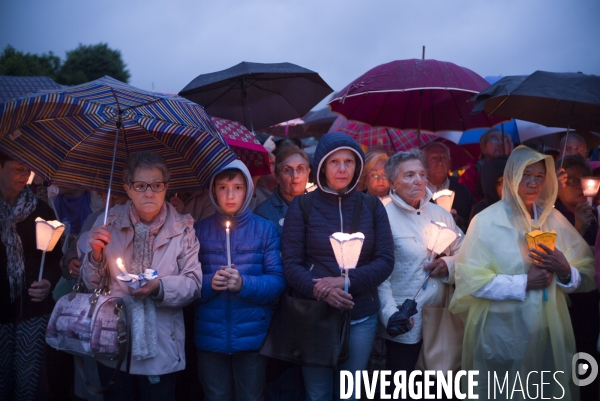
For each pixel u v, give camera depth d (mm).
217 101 5008
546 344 3496
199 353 3500
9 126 3146
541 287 3453
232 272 3270
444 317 3664
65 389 4020
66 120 3361
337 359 3227
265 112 5113
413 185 3703
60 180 3445
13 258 3600
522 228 3584
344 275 3295
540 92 3586
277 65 4691
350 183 3557
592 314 3891
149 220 3318
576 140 5352
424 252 3693
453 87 4531
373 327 3516
